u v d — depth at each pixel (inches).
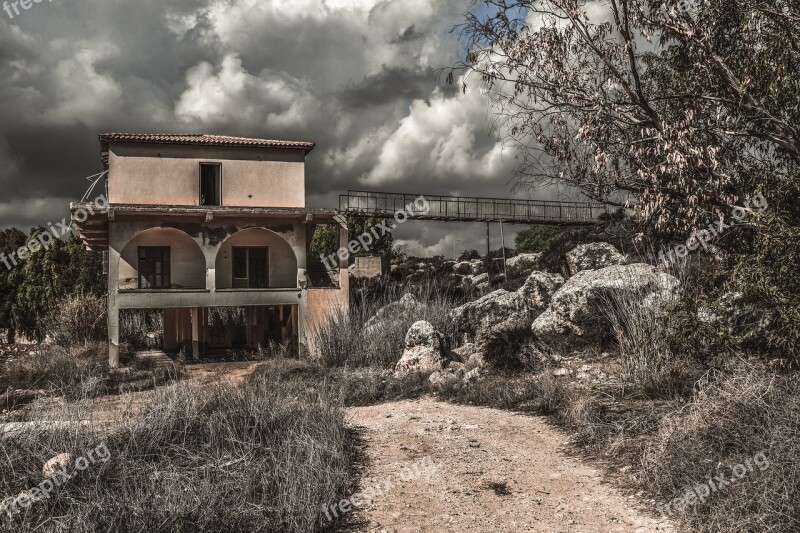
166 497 243.3
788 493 219.8
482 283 1253.7
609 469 313.0
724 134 355.9
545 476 308.8
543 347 564.7
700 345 336.2
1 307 1368.1
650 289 484.7
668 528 241.6
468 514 262.5
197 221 924.6
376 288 1237.1
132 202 951.6
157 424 321.7
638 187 371.6
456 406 491.8
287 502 252.2
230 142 993.5
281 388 467.5
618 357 494.3
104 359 855.1
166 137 981.2
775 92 325.1
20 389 608.1
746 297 333.7
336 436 346.6
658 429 331.6
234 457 304.8
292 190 1027.9
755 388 278.7
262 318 1077.8
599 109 361.1
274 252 1038.4
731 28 346.6
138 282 979.3
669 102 374.6
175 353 1018.1
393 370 668.7
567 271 835.4
